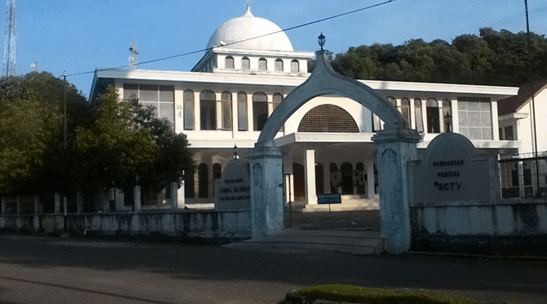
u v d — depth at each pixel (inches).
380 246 610.9
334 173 1549.0
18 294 389.7
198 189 1496.1
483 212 544.4
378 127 1567.4
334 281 413.4
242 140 1457.9
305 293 295.3
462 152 568.4
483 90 1638.8
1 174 1204.5
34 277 474.0
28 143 1215.6
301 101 728.3
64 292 394.3
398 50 2861.7
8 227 1441.9
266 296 359.9
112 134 1083.9
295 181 1473.9
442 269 470.6
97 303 351.3
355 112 1557.6
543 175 527.8
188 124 1471.5
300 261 552.4
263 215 753.0
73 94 1387.8
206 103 1497.3
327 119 1537.9
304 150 1296.8
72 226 1160.8
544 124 1770.4
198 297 363.3
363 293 279.7
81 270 518.3
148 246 807.7
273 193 760.3
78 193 1225.4
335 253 619.8
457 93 1636.3
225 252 675.4
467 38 2770.7
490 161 546.6
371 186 1448.1
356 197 1488.7
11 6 1867.6
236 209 791.7
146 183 1149.1
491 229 537.3
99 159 1089.4
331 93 697.6
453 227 567.5
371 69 2586.1
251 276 451.5
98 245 852.0
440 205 578.9
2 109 1315.2
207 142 1424.7
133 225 969.5
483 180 550.9
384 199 622.2
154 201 1417.3
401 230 602.2
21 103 1263.5
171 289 396.5
